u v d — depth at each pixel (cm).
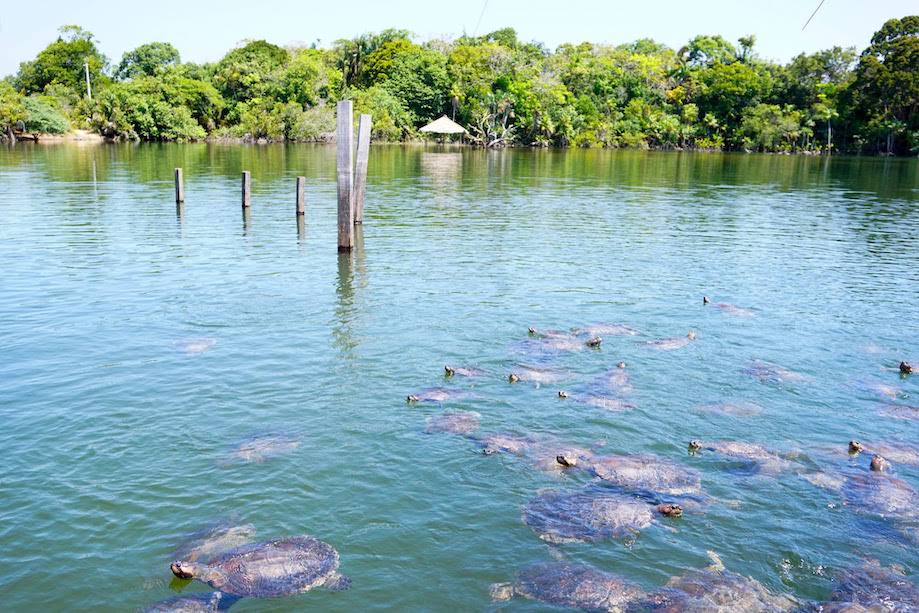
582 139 9619
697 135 9988
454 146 9238
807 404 1231
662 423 1153
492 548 837
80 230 2672
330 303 1766
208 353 1412
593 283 2003
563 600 747
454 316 1673
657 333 1580
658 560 821
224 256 2270
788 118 9369
